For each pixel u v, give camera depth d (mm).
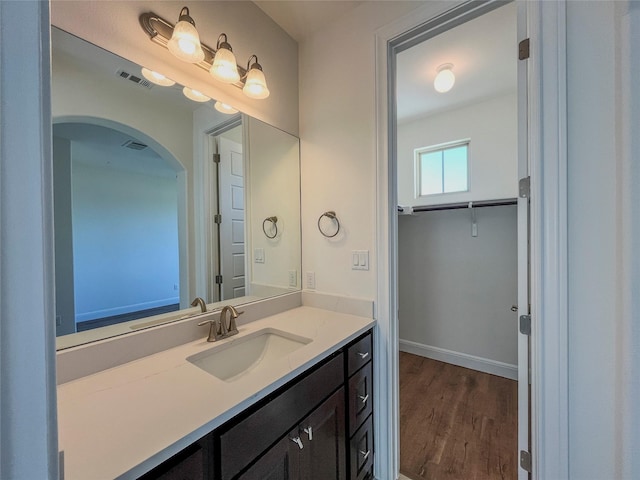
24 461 273
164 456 605
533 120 1011
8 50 273
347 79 1595
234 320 1321
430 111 2717
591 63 895
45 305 290
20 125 277
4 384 261
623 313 673
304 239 1797
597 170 890
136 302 1172
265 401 863
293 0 1497
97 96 1065
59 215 989
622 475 679
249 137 1571
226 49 1266
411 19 1362
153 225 1247
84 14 975
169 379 896
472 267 2629
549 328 975
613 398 872
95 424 679
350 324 1420
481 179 2566
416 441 1730
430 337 2867
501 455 1614
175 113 1300
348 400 1262
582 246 918
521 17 1089
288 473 930
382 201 1469
